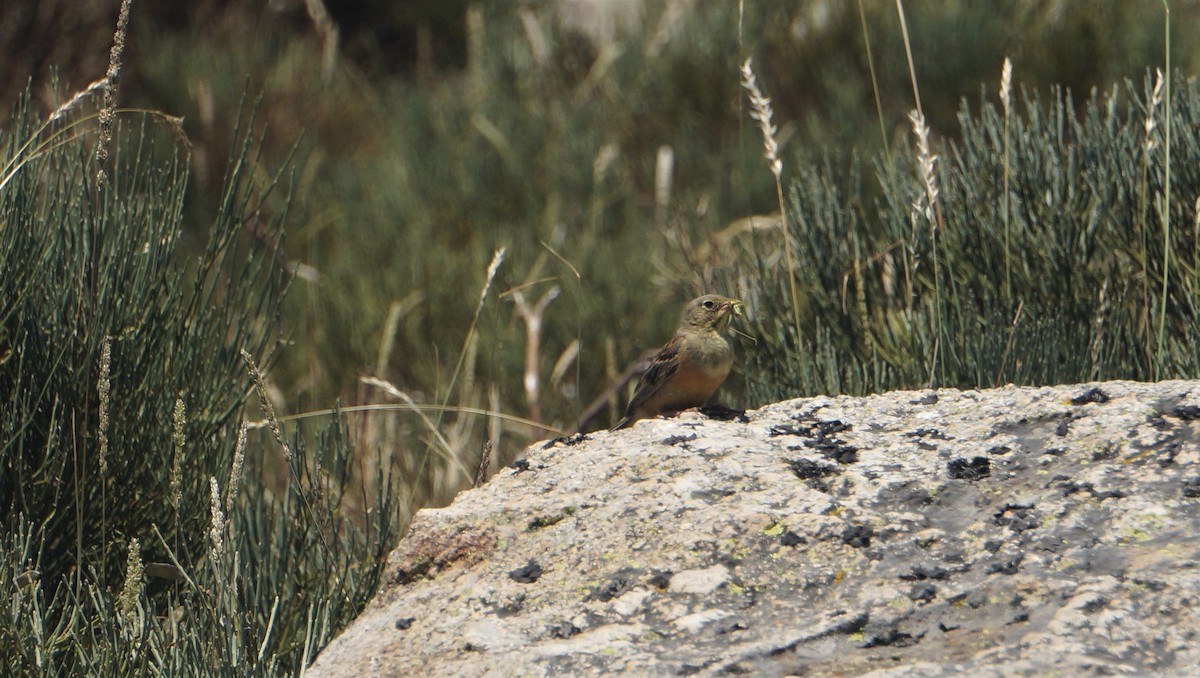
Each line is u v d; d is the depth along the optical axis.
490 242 13.53
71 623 5.70
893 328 7.83
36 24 17.14
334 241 14.48
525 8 20.88
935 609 4.13
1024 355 7.07
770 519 4.62
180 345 6.97
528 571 4.65
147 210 7.01
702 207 12.38
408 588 4.86
